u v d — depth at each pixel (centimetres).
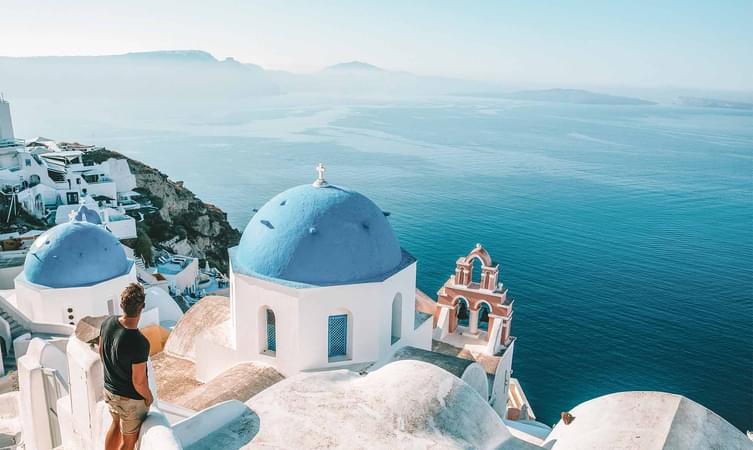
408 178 16900
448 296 2908
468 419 1222
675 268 8719
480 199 13600
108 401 843
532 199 13750
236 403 1186
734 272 8588
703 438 1112
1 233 5253
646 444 1089
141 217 7219
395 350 2088
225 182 16800
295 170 18925
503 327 2820
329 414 1177
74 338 1340
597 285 7844
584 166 19988
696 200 14050
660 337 6312
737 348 6131
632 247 9781
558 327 6431
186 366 2292
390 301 1992
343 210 1953
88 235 3019
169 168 19450
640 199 14025
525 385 5178
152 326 2792
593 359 5750
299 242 1878
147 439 819
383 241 2009
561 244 9819
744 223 11688
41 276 2906
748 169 19750
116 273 3067
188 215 8375
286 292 1833
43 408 1938
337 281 1873
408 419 1162
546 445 1304
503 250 9350
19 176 6588
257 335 1962
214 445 1080
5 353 2900
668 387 5319
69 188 6781
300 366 1880
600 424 1223
